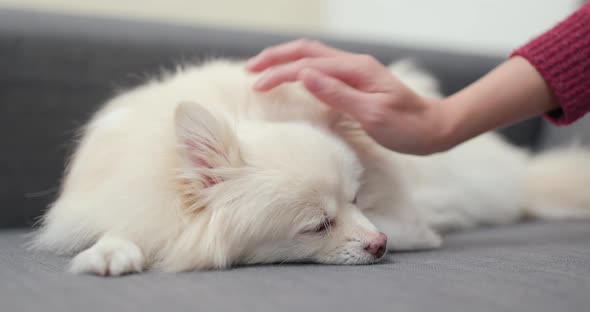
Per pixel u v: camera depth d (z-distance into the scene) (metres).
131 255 0.73
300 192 0.77
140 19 1.14
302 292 0.65
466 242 0.89
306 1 2.00
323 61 0.79
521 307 0.62
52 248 0.80
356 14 1.94
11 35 1.02
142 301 0.64
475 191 1.05
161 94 0.85
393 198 0.89
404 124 0.77
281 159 0.78
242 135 0.80
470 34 1.55
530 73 0.79
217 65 0.91
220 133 0.77
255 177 0.78
